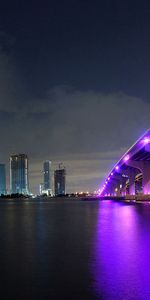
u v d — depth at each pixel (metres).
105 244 30.00
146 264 21.48
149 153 114.50
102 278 18.34
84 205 140.88
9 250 28.09
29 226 50.50
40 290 16.50
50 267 21.33
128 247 28.03
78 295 15.64
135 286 16.77
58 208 121.69
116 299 15.02
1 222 59.38
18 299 15.27
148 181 129.75
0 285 17.47
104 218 61.78
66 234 38.72
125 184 196.75
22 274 19.66
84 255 25.02
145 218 59.69
